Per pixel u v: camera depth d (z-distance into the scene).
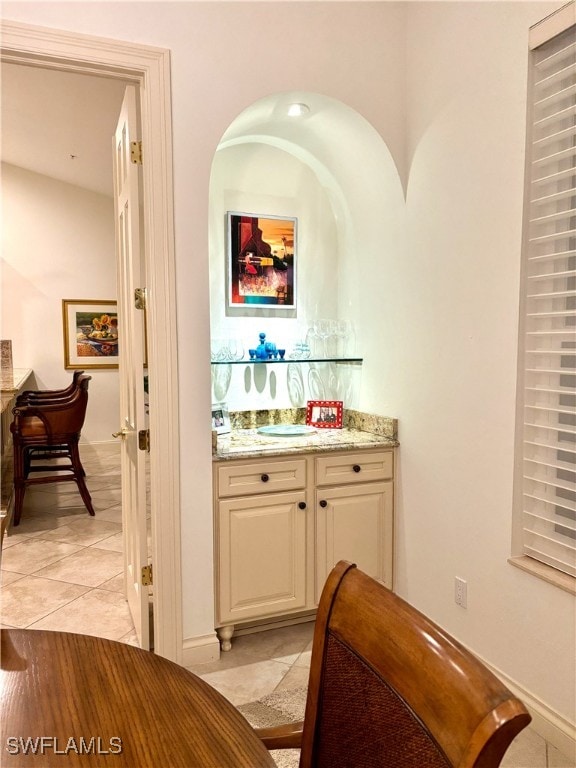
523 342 1.93
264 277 3.04
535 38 1.80
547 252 1.87
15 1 1.85
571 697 1.77
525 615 1.93
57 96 3.75
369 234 2.85
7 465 5.62
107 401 6.52
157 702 0.91
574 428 1.77
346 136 2.63
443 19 2.24
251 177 2.98
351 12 2.38
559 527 1.88
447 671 0.76
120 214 2.61
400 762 0.80
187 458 2.22
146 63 2.03
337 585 1.02
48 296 6.21
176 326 2.15
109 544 3.68
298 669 2.26
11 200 6.00
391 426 2.65
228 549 2.36
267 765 0.78
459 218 2.19
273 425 3.05
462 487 2.22
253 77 2.22
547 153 1.86
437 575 2.39
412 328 2.51
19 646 1.08
